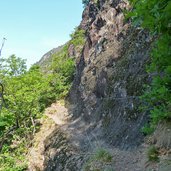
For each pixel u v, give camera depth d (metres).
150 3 4.37
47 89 29.34
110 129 17.12
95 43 26.48
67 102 28.58
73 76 32.84
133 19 4.76
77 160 16.09
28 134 24.22
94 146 16.81
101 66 22.28
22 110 24.27
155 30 4.66
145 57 16.58
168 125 10.77
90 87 23.12
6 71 27.66
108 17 25.59
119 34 22.06
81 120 22.36
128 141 14.41
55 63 37.38
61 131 21.83
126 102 16.52
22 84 26.88
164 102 7.12
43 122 25.91
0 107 6.17
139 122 14.27
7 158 20.34
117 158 13.44
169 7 4.11
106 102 19.45
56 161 18.27
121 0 24.48
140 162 11.64
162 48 4.74
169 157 10.09
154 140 11.41
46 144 21.94
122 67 18.84
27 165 20.89
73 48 37.91
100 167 13.24
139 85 15.73
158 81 5.40
